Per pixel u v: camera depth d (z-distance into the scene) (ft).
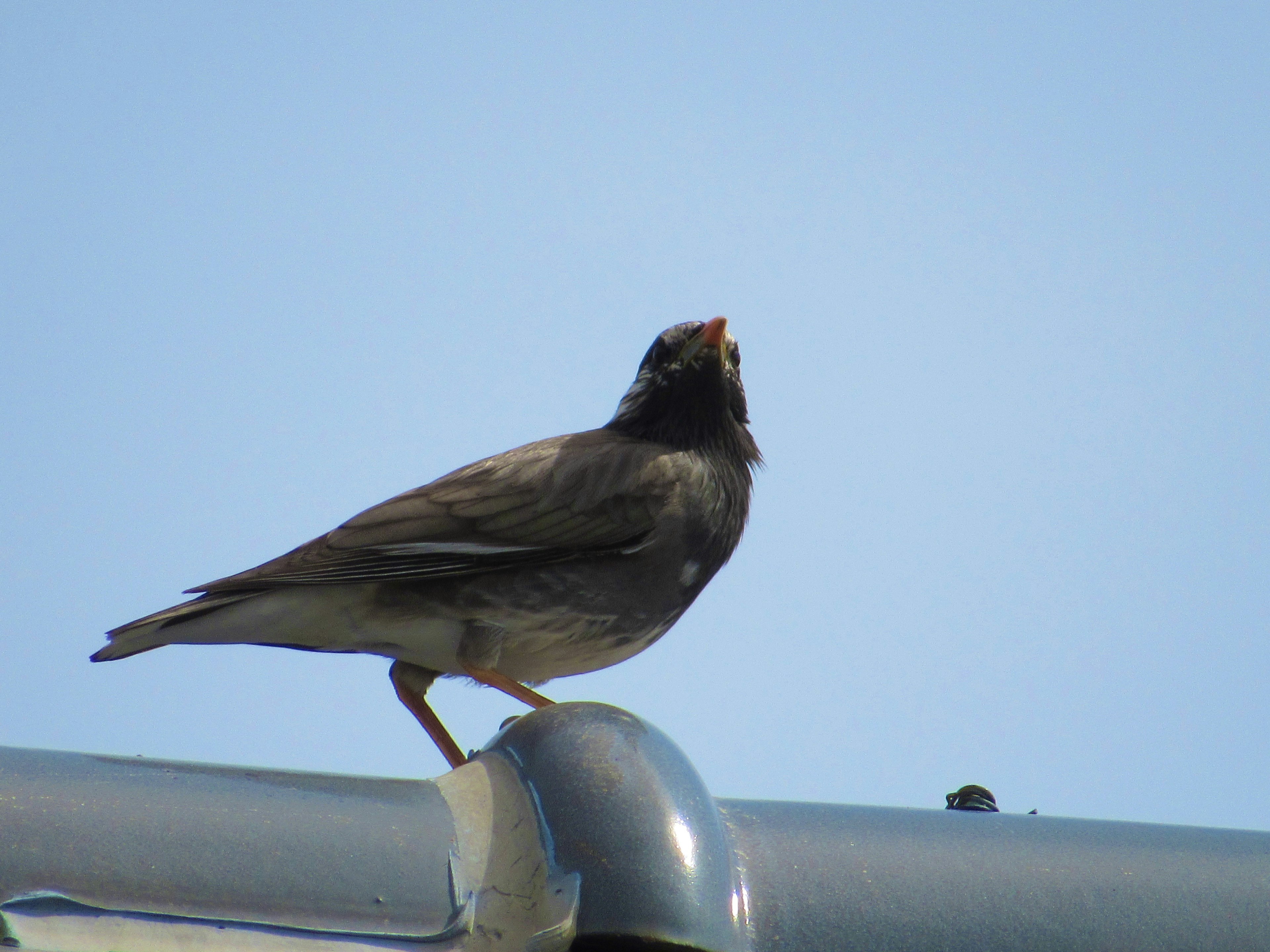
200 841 17.25
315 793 18.58
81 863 16.56
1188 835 22.47
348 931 17.29
